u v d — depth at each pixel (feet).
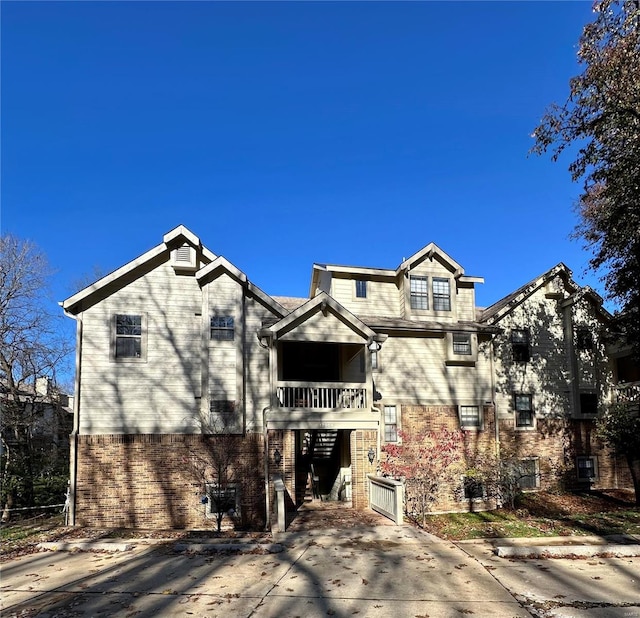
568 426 69.97
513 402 67.87
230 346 53.72
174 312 54.03
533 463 67.51
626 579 24.04
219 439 51.96
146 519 49.85
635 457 61.36
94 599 22.95
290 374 65.77
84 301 52.37
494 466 60.18
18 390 71.67
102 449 50.29
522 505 61.93
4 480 62.54
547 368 70.33
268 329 51.65
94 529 43.34
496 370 68.03
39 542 35.58
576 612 19.93
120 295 53.26
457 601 21.45
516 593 22.27
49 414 79.10
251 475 51.93
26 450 69.82
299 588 23.80
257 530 50.49
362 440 52.13
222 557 29.96
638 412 67.56
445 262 68.85
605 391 71.82
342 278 67.87
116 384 51.60
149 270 54.29
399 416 62.03
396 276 68.85
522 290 72.13
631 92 42.80
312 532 37.22
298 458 62.08
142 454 50.85
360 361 60.23
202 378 52.60
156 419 51.65
